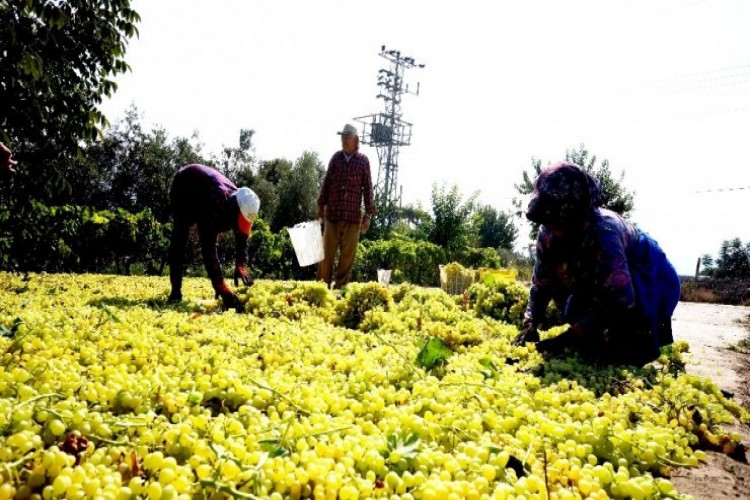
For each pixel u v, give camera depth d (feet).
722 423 9.94
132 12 23.71
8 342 9.05
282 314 17.75
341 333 13.96
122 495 4.53
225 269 54.80
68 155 24.88
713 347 22.04
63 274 33.27
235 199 18.29
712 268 133.59
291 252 59.26
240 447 5.66
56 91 23.22
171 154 101.19
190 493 4.96
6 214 27.09
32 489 4.69
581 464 6.75
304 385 8.09
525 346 13.52
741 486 7.09
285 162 136.77
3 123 22.25
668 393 10.02
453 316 17.48
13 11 20.01
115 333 10.75
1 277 26.16
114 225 45.14
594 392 10.42
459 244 95.86
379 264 73.20
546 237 13.39
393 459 5.87
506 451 6.20
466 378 9.44
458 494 5.13
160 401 7.29
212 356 9.71
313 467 5.26
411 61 144.87
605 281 11.98
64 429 5.71
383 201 113.39
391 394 8.39
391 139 142.51
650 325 12.86
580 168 11.99
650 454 7.22
